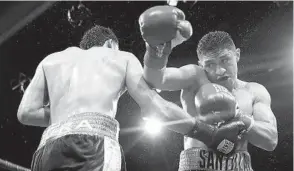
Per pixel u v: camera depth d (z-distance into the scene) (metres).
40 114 3.35
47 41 7.98
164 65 3.33
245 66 7.64
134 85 3.36
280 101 7.40
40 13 7.31
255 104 3.94
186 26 3.09
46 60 3.49
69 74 3.36
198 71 3.87
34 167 3.09
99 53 3.46
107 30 3.73
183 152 3.74
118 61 3.43
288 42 7.53
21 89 8.18
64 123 3.12
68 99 3.24
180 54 7.85
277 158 7.14
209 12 7.84
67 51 3.54
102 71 3.34
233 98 3.47
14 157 8.09
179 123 3.40
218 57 3.69
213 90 3.46
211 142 3.43
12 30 7.35
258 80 7.56
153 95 3.38
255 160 7.17
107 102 3.23
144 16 3.12
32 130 8.12
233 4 7.75
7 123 8.14
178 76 3.74
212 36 3.76
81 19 7.82
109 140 3.07
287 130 7.24
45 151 3.05
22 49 7.98
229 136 3.42
